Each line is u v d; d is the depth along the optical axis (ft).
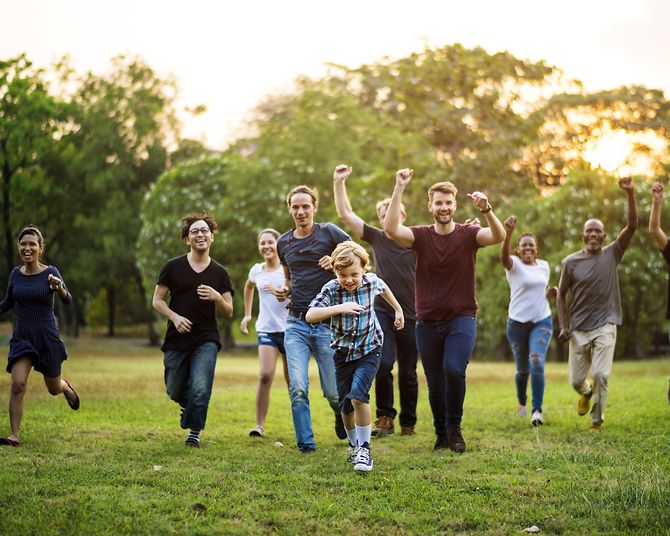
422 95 114.01
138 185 134.51
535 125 114.32
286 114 131.34
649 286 86.17
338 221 93.30
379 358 20.86
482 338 101.55
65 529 14.64
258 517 15.75
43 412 30.30
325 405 35.50
